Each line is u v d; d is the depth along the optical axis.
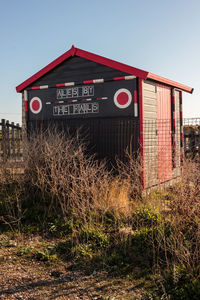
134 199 7.23
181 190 5.98
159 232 4.73
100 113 8.55
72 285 3.86
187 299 3.45
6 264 4.43
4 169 7.77
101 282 3.94
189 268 3.90
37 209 6.54
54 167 7.25
